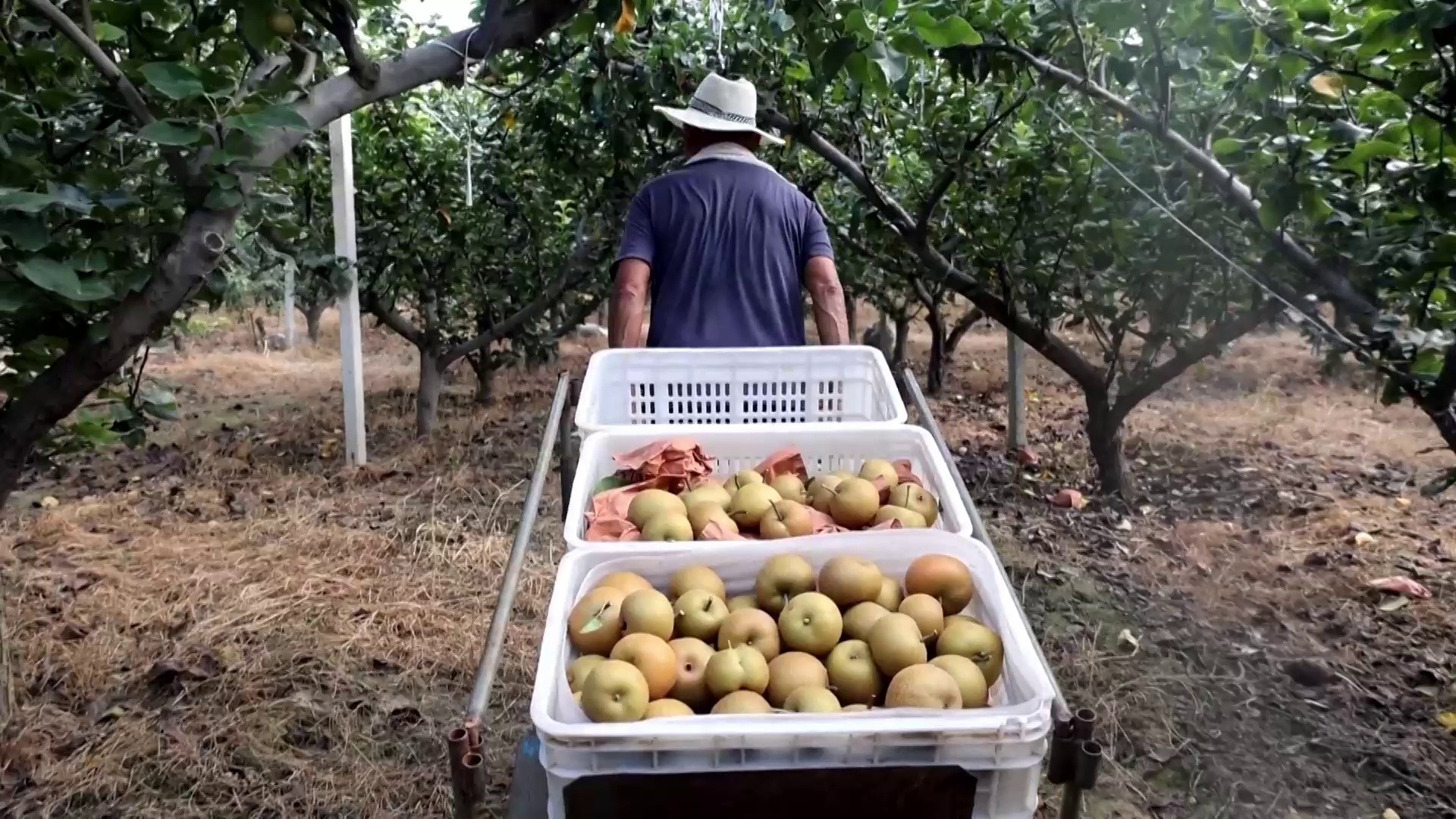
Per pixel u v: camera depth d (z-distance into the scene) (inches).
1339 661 135.5
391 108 237.0
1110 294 193.6
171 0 97.1
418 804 109.4
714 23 182.5
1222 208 141.9
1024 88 161.0
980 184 187.8
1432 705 125.0
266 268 171.0
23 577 157.8
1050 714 47.7
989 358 375.2
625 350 102.2
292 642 138.9
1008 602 55.7
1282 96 108.2
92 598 150.8
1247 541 180.5
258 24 79.9
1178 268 171.2
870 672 53.6
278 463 231.5
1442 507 195.2
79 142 91.0
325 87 89.7
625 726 44.8
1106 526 190.1
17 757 113.2
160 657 135.4
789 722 44.9
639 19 163.2
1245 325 169.5
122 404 106.5
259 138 74.0
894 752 45.9
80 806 107.9
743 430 81.7
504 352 290.8
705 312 113.2
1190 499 206.1
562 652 52.2
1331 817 105.7
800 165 232.1
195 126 72.6
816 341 346.3
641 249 113.8
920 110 180.4
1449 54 83.7
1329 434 251.6
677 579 60.0
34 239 68.8
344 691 128.9
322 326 474.0
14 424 84.7
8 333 87.3
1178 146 112.4
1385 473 220.1
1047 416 279.3
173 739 117.9
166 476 219.3
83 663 131.7
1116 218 173.2
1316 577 163.2
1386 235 99.1
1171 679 131.6
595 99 189.8
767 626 55.8
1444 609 148.9
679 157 212.5
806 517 69.1
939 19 120.0
